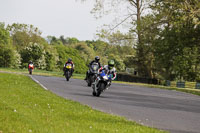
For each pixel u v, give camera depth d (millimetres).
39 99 39656
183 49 134375
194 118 37219
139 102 51344
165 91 93375
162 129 28266
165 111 41750
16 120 24219
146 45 173625
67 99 44094
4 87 52531
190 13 102250
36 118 26047
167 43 145250
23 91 48188
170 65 174625
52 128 22578
